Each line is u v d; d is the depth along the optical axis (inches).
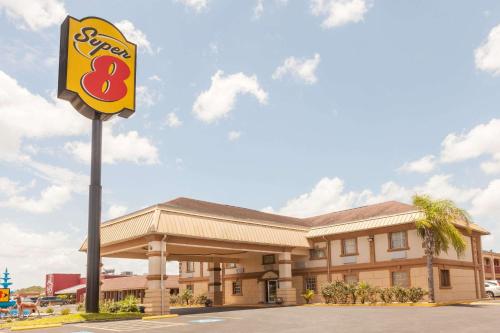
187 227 1149.7
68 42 990.4
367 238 1368.1
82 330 730.8
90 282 972.6
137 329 717.9
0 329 797.2
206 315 996.6
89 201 1003.3
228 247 1267.2
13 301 1299.2
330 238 1467.8
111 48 1064.2
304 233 1515.7
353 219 1507.1
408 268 1254.3
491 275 2224.4
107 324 826.8
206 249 1392.7
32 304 1264.8
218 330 668.7
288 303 1400.1
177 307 1630.2
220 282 1681.8
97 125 1034.7
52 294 3597.4
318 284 1485.0
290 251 1448.1
